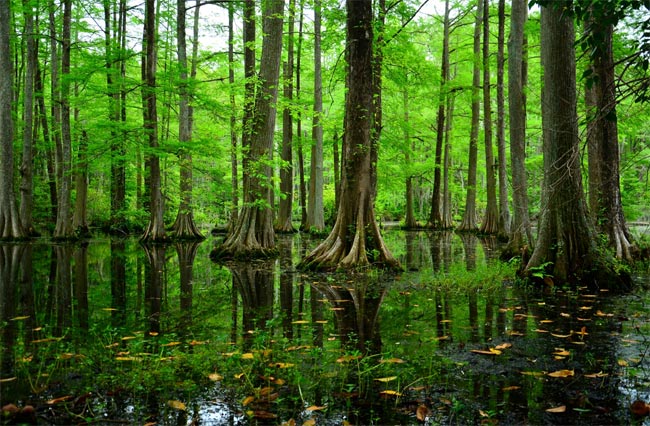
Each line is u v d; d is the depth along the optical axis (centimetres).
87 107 1565
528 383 315
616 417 264
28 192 1698
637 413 267
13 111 2019
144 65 1956
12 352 389
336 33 1149
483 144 2445
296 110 1430
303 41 1973
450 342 414
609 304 575
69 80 1409
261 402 287
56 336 445
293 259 1169
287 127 2200
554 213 694
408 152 2123
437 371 339
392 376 328
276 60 1191
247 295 674
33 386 311
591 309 548
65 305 602
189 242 1678
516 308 557
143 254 1269
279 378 326
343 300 628
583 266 677
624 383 313
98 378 328
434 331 454
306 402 288
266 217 1212
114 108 1574
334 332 455
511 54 1141
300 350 394
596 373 331
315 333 453
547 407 278
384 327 474
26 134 1684
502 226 1667
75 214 1966
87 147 1545
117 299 644
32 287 741
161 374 332
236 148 1234
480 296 643
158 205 1622
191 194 1802
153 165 1603
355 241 910
